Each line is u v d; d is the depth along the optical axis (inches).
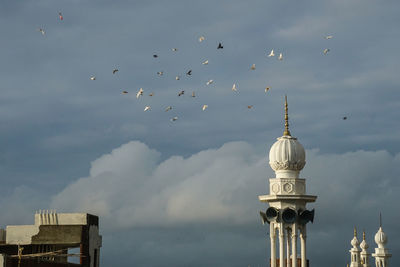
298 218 3314.5
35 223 3818.9
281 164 3361.2
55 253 3786.9
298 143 3400.6
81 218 3811.5
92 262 3878.0
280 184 3326.8
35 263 3398.1
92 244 3895.2
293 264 3299.7
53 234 3806.6
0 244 3818.9
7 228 3836.1
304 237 3326.8
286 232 3395.7
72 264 3695.9
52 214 3821.4
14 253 3823.8
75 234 3796.8
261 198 3371.1
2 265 3203.7
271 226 3351.4
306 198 3312.0
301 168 3408.0
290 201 3321.9
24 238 3809.1
